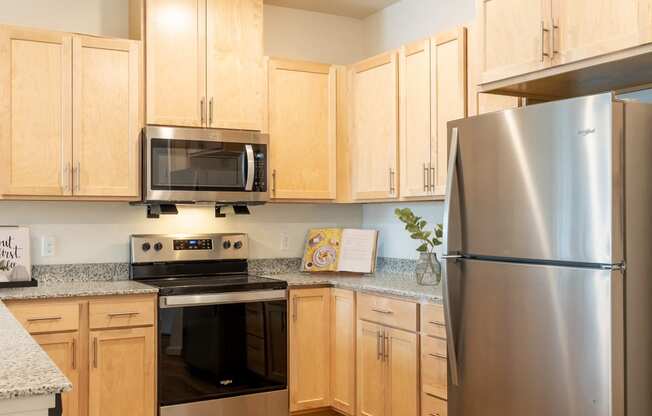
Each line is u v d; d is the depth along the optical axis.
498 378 2.49
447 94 3.39
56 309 3.20
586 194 2.17
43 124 3.43
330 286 3.93
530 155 2.36
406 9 4.30
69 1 3.82
